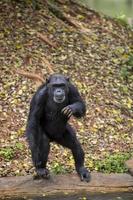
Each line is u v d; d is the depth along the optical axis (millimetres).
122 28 29672
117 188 15609
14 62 23375
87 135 19875
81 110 14789
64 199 14875
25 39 25078
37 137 14812
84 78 23359
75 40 26203
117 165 17359
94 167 17266
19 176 16234
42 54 24281
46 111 14992
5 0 27406
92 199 14914
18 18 26484
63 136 15578
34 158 14969
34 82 22328
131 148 19391
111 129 20516
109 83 23578
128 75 24656
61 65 23906
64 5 29547
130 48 27453
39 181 15664
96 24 28781
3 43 24547
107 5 78500
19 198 14992
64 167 17297
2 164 17375
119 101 22562
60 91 14133
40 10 27656
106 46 26656
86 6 30625
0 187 15344
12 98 21281
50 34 26047
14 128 19781
